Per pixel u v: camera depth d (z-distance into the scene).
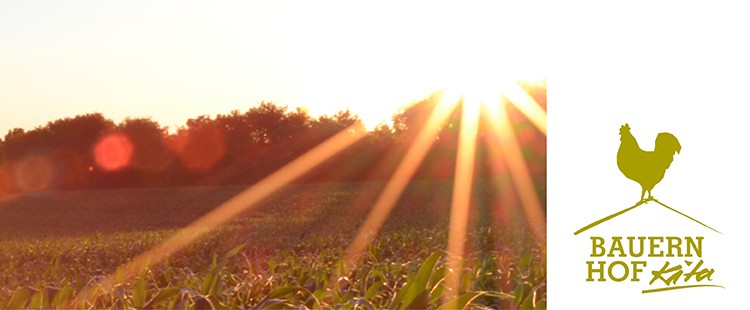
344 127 93.75
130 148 95.81
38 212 71.06
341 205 60.25
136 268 8.13
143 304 4.75
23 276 16.02
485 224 26.48
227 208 65.75
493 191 61.56
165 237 33.84
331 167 87.56
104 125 101.12
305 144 92.81
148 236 34.69
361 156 86.12
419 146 82.62
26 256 27.30
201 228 41.78
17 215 69.19
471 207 50.53
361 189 74.00
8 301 5.20
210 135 95.44
